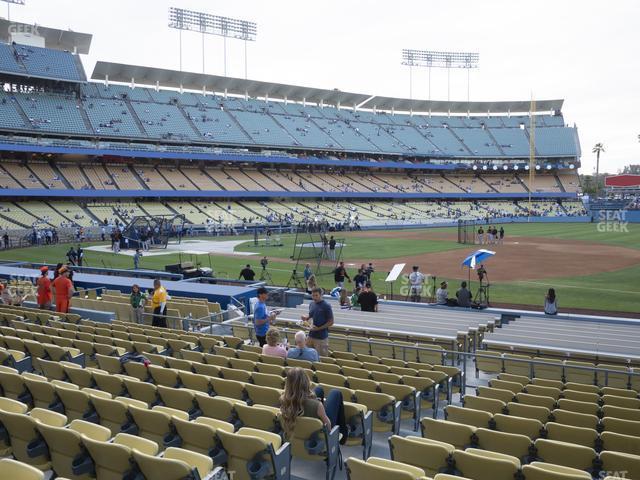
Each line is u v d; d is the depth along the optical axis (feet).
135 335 38.93
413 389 26.58
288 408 20.11
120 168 230.07
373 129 318.65
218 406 22.75
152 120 247.91
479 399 26.37
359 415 22.50
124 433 19.44
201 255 133.69
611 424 23.56
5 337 34.71
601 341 45.39
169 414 21.26
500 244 164.96
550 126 340.59
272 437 18.79
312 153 286.87
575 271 110.83
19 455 19.54
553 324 56.75
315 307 36.42
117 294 63.31
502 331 50.67
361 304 61.31
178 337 40.42
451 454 17.95
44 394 24.08
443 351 36.94
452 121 348.79
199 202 237.25
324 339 37.06
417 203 290.15
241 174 260.01
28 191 187.32
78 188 203.82
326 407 21.50
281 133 279.08
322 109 322.55
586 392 30.91
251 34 295.07
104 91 254.47
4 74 222.89
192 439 19.36
